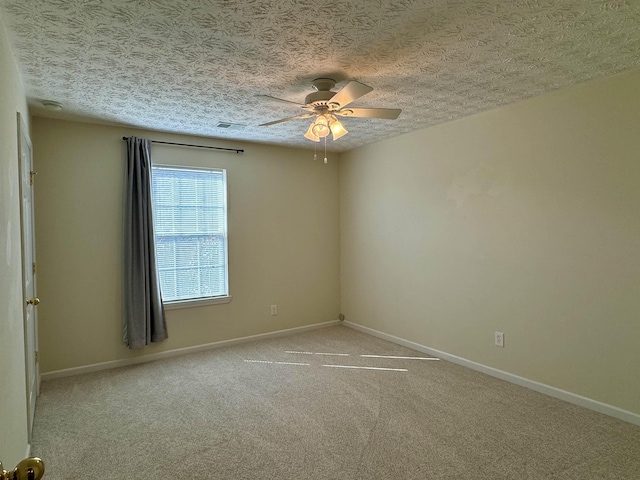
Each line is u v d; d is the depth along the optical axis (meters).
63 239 3.58
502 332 3.44
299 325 5.05
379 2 1.71
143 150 3.85
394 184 4.50
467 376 3.52
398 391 3.21
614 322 2.72
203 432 2.60
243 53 2.23
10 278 1.86
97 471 2.19
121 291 3.85
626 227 2.64
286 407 2.95
